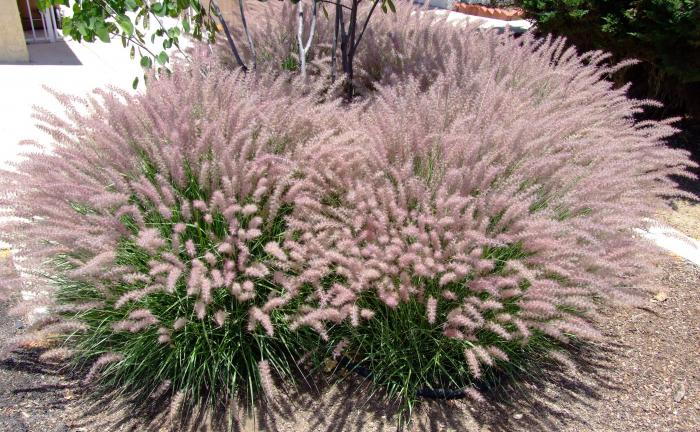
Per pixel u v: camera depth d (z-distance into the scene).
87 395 3.01
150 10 4.54
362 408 3.03
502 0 13.55
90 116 3.51
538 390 3.24
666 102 7.17
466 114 3.78
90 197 2.75
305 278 2.82
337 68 5.55
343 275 3.08
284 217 3.09
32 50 10.05
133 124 3.26
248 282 2.80
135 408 2.95
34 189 3.14
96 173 3.19
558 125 3.65
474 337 2.87
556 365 3.44
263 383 2.73
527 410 3.09
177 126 3.15
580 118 3.93
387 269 2.80
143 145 3.17
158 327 2.95
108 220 2.81
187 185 3.22
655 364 3.50
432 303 2.68
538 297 2.80
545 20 7.10
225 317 2.93
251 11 6.55
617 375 3.40
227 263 2.84
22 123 6.57
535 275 2.89
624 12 6.28
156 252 2.83
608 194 3.26
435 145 3.36
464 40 5.78
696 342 3.71
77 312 3.09
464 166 3.11
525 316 2.95
